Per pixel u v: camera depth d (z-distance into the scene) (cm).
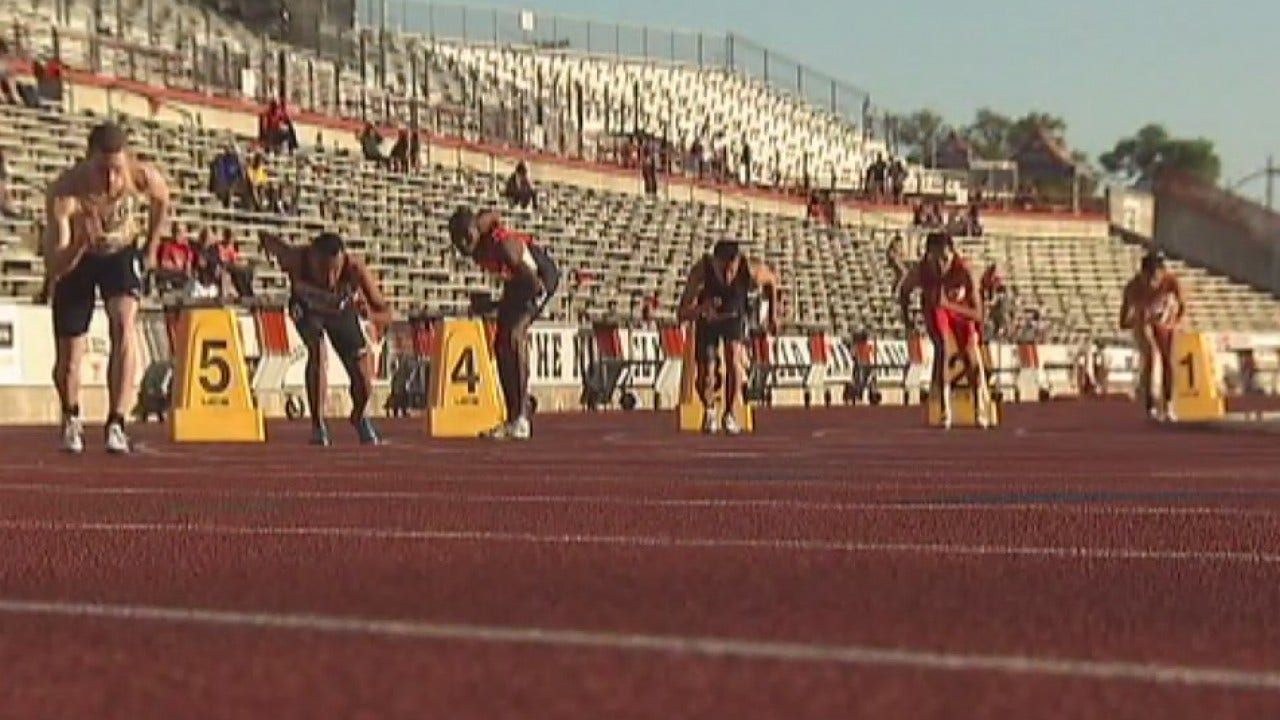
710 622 554
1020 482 1285
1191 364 3312
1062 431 2617
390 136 5631
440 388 2366
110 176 1647
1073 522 927
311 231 4300
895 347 5131
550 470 1438
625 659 480
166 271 3111
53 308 1712
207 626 550
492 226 2125
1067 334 7381
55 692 440
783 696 423
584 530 884
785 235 6719
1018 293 7725
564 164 6319
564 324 3872
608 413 3703
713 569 708
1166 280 3025
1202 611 586
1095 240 8306
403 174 5041
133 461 1595
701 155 7331
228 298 3147
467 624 550
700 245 6150
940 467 1505
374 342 3131
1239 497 1122
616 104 8744
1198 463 1611
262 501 1083
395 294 4306
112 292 1691
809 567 716
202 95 4884
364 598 618
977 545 807
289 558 755
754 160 8894
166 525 917
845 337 4888
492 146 5991
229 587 653
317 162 4762
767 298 2509
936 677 451
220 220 3975
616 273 5425
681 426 2653
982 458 1691
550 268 2166
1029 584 660
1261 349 7638
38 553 777
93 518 962
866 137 9744
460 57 8069
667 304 5528
